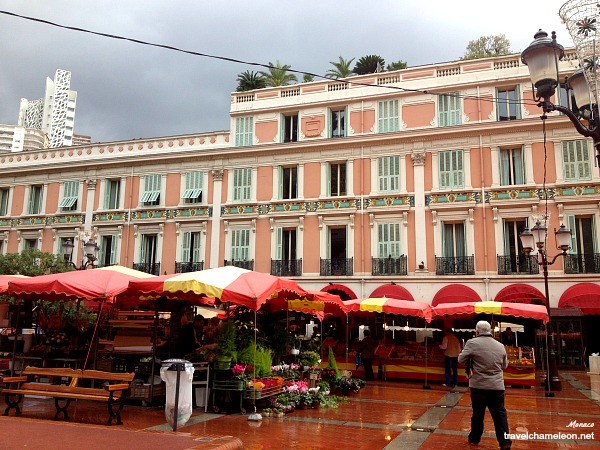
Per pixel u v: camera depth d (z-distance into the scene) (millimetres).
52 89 154750
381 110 26734
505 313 15914
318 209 26656
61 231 30828
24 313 15172
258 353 11461
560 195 23562
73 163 31000
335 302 14141
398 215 25578
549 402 13320
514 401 13477
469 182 24859
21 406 10305
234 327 11391
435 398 13758
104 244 30344
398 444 8289
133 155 30047
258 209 27641
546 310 15844
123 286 11023
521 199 23984
